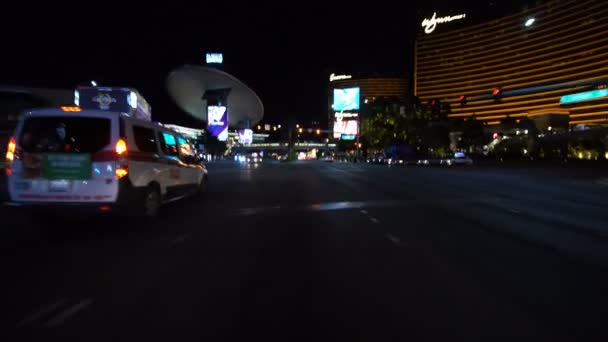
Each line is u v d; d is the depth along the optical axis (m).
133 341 3.80
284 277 5.67
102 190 7.88
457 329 4.04
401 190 17.81
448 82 174.50
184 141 11.94
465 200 14.45
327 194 15.98
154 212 9.39
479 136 96.62
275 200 13.98
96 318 4.30
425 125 77.62
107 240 7.82
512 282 5.48
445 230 9.01
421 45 181.75
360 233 8.63
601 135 71.31
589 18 129.25
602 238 8.27
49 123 8.05
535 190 18.66
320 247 7.39
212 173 31.28
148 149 9.19
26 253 6.84
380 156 66.88
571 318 4.31
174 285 5.32
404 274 5.82
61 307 4.59
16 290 5.12
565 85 27.52
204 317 4.33
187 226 9.22
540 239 8.15
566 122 126.62
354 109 100.88
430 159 57.31
